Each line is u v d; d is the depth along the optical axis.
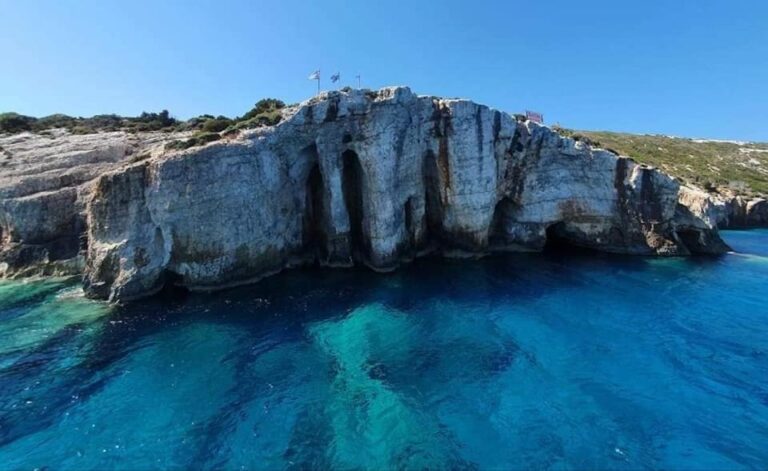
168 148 36.84
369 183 38.31
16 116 66.38
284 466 16.34
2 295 33.91
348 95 38.09
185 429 18.34
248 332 27.00
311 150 39.50
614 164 45.19
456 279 36.97
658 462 16.55
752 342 25.78
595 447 17.31
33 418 19.03
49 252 40.72
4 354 24.33
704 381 21.80
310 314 29.64
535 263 41.84
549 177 45.22
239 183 34.41
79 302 31.92
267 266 36.91
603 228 46.00
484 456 16.86
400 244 40.47
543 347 25.12
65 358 23.95
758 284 36.22
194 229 32.88
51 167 45.25
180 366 23.12
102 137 53.81
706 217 47.22
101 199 32.91
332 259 39.91
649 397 20.53
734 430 18.28
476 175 41.44
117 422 18.78
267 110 50.19
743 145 157.12
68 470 16.16
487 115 41.72
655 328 27.64
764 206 89.94
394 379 22.03
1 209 41.34
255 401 20.22
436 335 26.59
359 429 18.38
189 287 33.56
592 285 35.72
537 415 19.23
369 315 29.47
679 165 114.31
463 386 21.41
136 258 32.19
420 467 16.31
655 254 45.16
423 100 40.66
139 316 29.30
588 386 21.38
